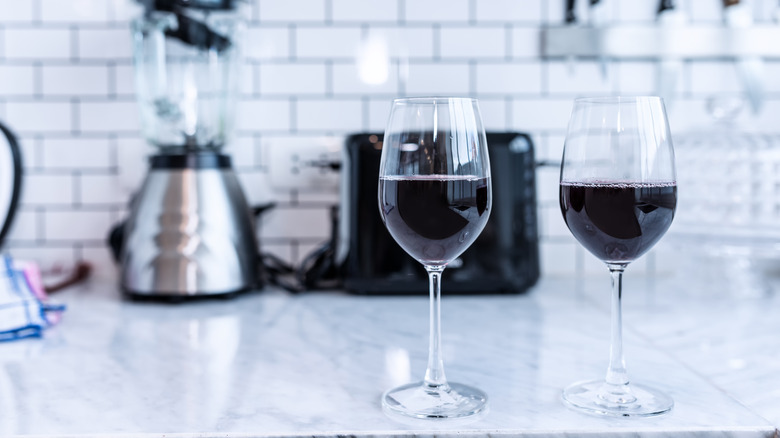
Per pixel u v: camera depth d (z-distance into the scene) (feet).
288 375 2.62
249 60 4.61
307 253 4.70
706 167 4.02
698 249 4.14
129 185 4.62
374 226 3.90
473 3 4.61
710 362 2.77
